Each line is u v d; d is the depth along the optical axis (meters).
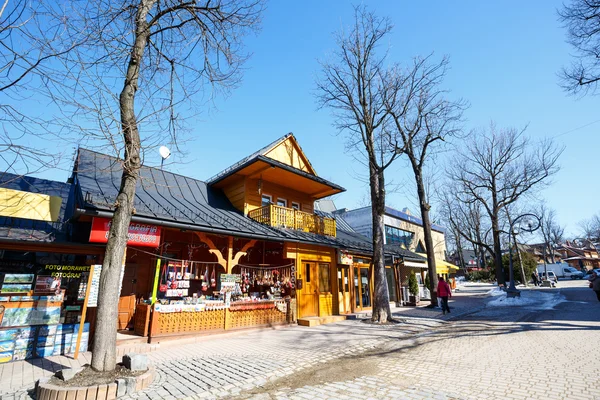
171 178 12.91
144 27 6.60
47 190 9.51
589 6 11.48
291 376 5.77
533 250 69.50
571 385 4.80
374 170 13.59
